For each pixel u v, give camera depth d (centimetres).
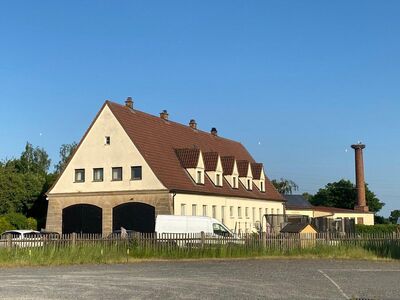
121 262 3033
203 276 2170
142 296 1579
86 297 1562
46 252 2947
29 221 5772
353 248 3409
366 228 7456
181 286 1820
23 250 2947
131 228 4919
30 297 1569
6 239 3055
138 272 2373
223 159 6272
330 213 9088
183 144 5988
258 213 6669
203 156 5884
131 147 5012
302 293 1642
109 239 3281
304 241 3475
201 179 5550
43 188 6656
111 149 5084
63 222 5159
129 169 4991
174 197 4894
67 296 1586
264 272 2355
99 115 5181
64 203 5166
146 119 5675
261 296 1577
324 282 1942
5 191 6359
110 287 1797
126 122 5191
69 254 2981
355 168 9569
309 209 8906
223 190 5856
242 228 6153
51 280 2022
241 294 1620
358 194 9500
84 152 5175
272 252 3412
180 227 4159
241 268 2586
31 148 9712
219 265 2798
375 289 1745
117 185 5012
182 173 5347
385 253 3334
